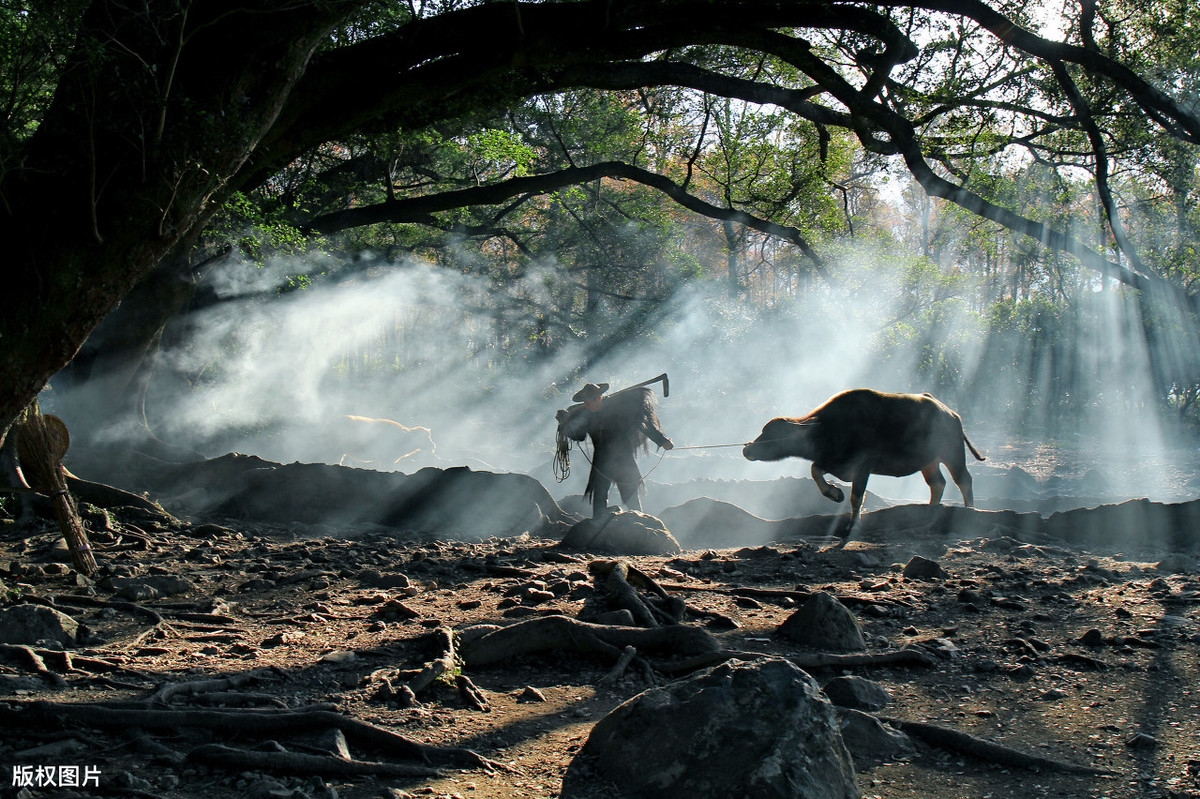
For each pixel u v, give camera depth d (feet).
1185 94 49.52
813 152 70.59
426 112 45.88
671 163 98.99
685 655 18.86
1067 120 50.70
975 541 33.37
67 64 25.62
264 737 14.38
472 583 26.99
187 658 19.26
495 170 90.84
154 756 13.50
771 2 40.78
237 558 31.65
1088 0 45.39
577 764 13.10
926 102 49.06
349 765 13.19
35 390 25.43
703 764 11.99
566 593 24.77
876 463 35.78
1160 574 26.91
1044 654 19.10
